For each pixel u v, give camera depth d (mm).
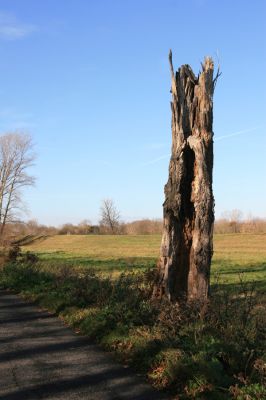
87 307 12688
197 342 8031
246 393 6277
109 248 57688
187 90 11875
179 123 11828
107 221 91688
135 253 46719
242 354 7332
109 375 7820
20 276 20156
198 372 6984
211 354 7406
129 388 7195
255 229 71938
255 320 8547
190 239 11898
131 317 10406
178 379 7160
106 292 12812
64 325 11875
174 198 11797
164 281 11773
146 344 8539
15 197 64625
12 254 26375
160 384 7277
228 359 7367
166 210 11953
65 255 43781
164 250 11922
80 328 11227
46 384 7391
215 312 9141
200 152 11516
